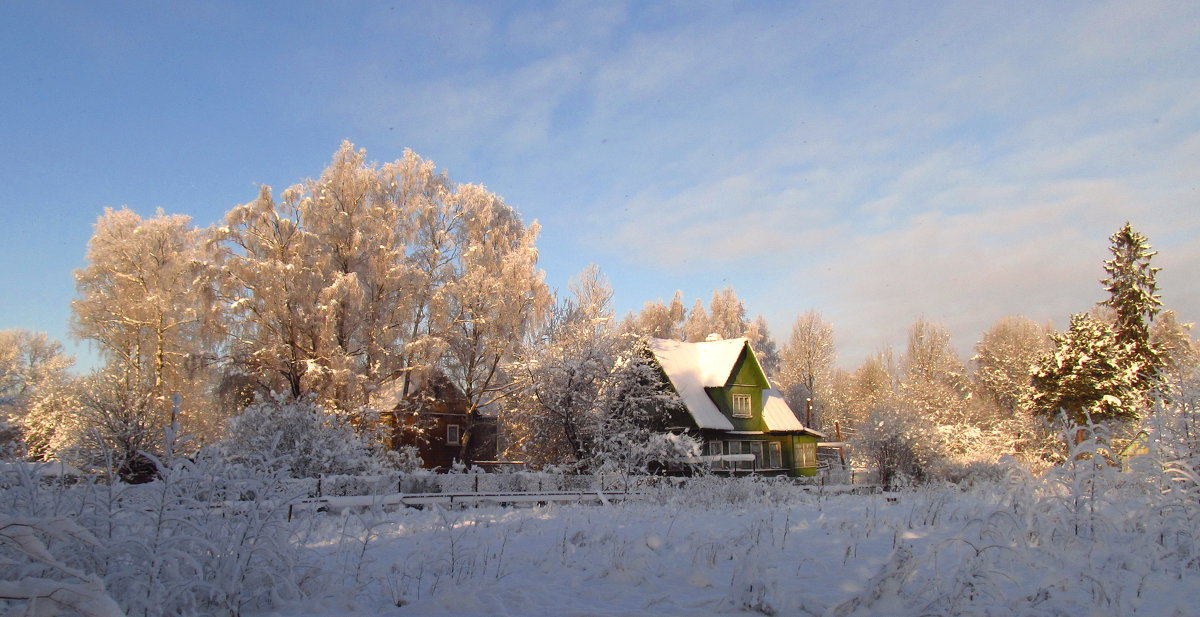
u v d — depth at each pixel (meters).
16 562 6.34
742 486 20.67
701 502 18.28
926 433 34.78
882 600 7.08
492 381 42.56
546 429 38.12
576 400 37.16
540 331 42.38
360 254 39.00
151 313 37.88
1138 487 10.18
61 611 5.07
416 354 38.53
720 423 41.03
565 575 9.41
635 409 38.25
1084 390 37.28
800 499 20.91
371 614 7.60
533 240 46.06
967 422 49.38
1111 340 39.09
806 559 9.62
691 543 10.53
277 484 8.29
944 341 72.31
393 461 32.88
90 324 38.19
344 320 36.56
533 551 11.14
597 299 48.41
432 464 46.03
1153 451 10.89
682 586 8.70
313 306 35.84
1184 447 11.49
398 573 9.44
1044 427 37.72
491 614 7.48
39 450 35.62
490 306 41.28
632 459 33.66
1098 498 10.01
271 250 36.91
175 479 7.45
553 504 20.41
